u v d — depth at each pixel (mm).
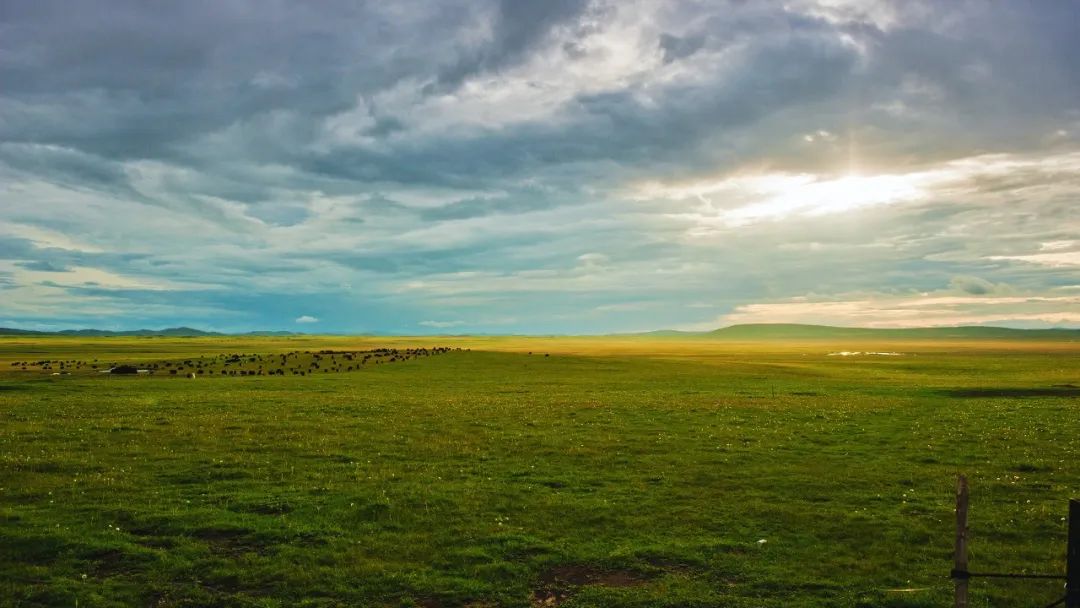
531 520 20938
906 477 26562
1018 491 24484
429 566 17422
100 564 17422
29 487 24188
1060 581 16297
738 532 19859
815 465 28953
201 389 68312
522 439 35438
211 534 19609
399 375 92312
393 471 27484
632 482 25734
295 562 17641
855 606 15172
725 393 65312
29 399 55656
